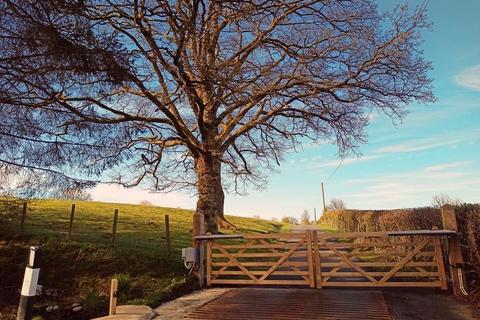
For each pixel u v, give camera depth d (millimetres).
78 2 5461
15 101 6297
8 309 8469
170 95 13039
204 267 10062
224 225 19672
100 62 5641
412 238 11148
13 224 12688
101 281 9445
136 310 7191
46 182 7523
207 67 11148
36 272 4426
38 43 5207
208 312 6898
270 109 16562
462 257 7941
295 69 14672
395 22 14203
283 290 8773
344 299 7590
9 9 5094
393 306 6953
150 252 11211
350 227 25797
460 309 6684
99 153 7523
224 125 17781
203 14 10898
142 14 9719
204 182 15578
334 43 14859
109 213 22344
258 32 14805
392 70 14445
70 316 7875
